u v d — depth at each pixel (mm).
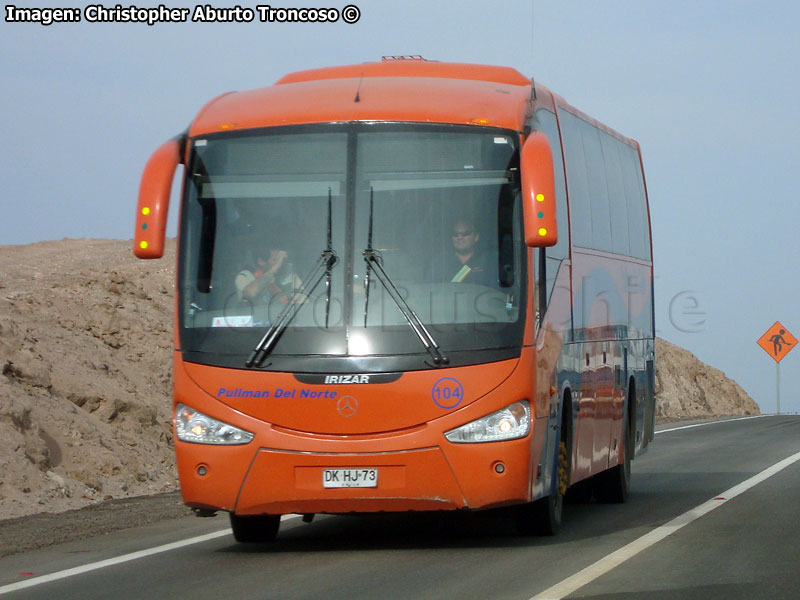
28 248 83938
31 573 19750
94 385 36750
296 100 21953
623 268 31969
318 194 21016
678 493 32125
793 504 28000
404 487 20047
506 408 20125
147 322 45719
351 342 20266
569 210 25375
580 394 25484
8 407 31406
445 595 16750
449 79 23234
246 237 21031
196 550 22312
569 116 26828
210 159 21500
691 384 105938
